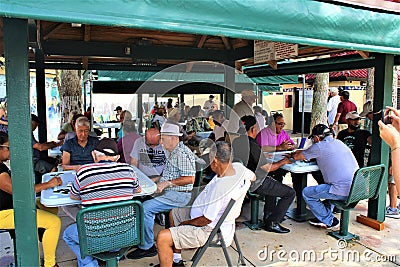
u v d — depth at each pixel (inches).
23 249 75.6
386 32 108.2
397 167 43.4
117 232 84.7
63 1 62.7
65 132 186.2
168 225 118.6
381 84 131.6
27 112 72.0
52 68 223.1
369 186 122.4
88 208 80.0
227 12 78.9
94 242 82.6
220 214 91.7
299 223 144.5
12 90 70.4
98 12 65.6
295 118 517.3
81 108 271.9
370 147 148.6
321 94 312.3
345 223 129.2
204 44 205.6
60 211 153.8
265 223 137.7
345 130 165.0
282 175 157.4
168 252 93.5
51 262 102.5
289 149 172.9
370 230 137.1
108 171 85.8
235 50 207.0
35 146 166.6
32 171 74.1
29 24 110.2
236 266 108.5
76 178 85.5
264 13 84.1
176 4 72.7
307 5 91.1
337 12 96.9
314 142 131.2
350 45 100.9
